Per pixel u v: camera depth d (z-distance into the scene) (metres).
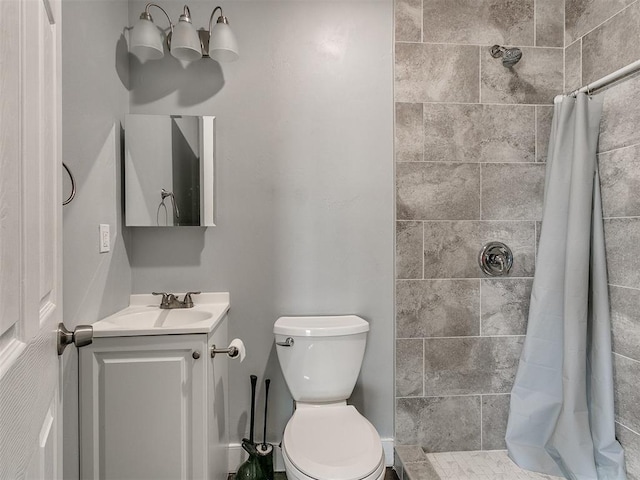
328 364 1.61
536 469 1.67
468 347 1.84
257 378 1.80
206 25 1.76
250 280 1.79
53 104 0.72
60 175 0.77
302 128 1.81
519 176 1.85
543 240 1.71
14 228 0.51
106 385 1.27
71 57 1.20
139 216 1.66
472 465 1.72
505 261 1.82
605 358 1.56
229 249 1.78
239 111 1.78
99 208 1.41
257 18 1.79
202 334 1.30
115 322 1.41
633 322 1.48
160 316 1.59
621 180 1.53
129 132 1.66
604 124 1.61
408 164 1.81
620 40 1.54
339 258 1.83
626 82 1.50
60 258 0.76
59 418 0.75
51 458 0.69
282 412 1.81
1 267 0.46
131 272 1.73
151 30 1.58
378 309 1.84
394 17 1.81
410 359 1.82
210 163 1.73
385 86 1.84
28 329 0.56
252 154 1.79
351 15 1.82
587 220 1.58
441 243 1.83
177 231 1.76
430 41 1.81
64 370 1.17
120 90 1.63
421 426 1.83
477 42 1.83
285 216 1.81
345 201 1.83
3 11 0.47
